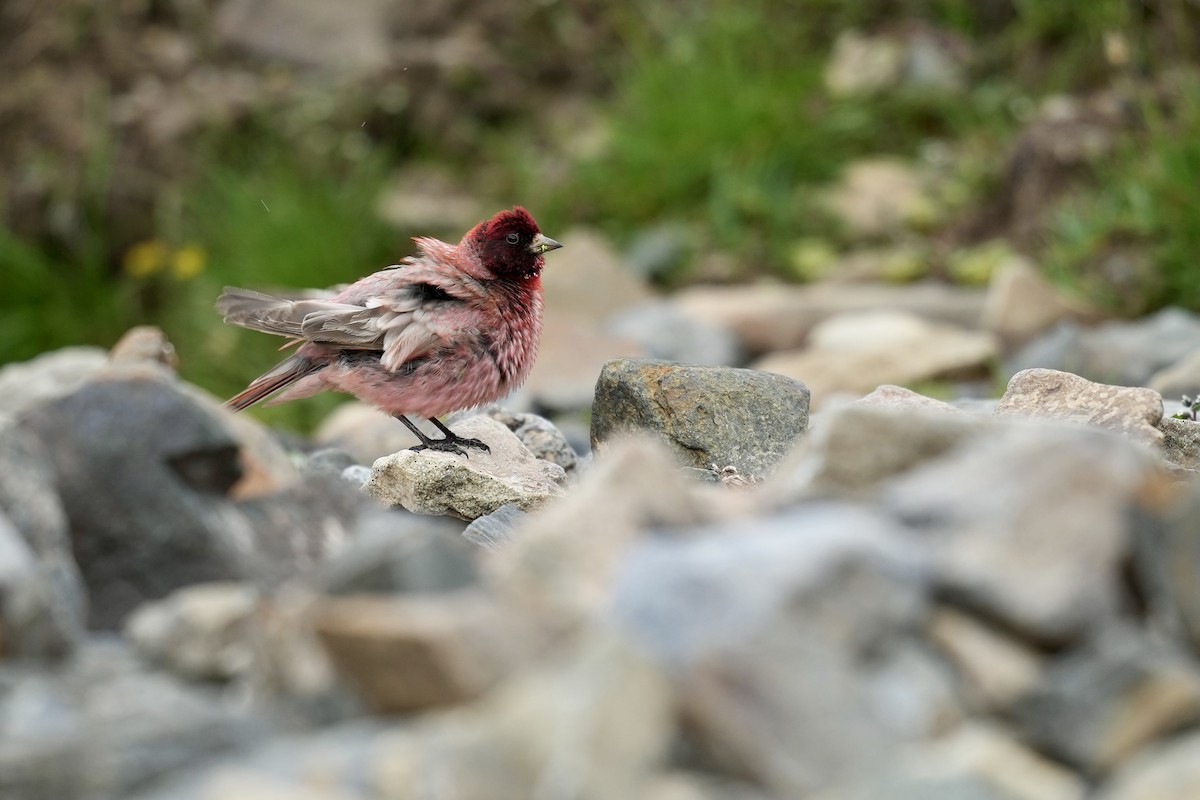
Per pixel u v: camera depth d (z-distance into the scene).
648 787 3.82
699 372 9.04
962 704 4.29
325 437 14.30
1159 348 15.31
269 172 23.22
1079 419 8.48
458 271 10.34
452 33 24.92
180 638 4.82
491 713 4.02
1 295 23.84
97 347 23.62
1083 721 4.13
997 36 23.53
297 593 4.73
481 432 9.93
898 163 22.47
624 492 4.99
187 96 24.69
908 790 3.79
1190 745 4.02
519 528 7.66
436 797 3.84
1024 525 4.48
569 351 17.42
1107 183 19.62
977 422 5.29
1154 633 4.55
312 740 4.28
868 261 20.72
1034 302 17.62
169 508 5.41
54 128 24.95
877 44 23.55
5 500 5.10
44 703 4.53
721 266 21.25
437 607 4.39
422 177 23.67
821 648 4.09
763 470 8.79
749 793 3.92
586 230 22.52
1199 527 4.48
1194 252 18.03
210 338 20.86
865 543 4.37
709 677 3.99
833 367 15.61
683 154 22.25
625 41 24.61
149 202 24.14
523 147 23.78
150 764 4.15
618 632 4.20
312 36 25.02
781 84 22.86
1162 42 21.02
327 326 10.00
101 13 25.66
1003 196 21.05
